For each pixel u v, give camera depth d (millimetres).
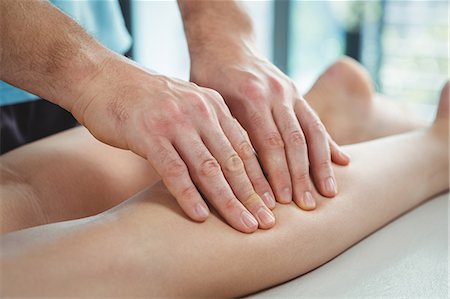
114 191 750
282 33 2650
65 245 489
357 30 2639
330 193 670
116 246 502
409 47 2562
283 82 698
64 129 1081
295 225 608
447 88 976
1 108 947
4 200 633
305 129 679
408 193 800
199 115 564
